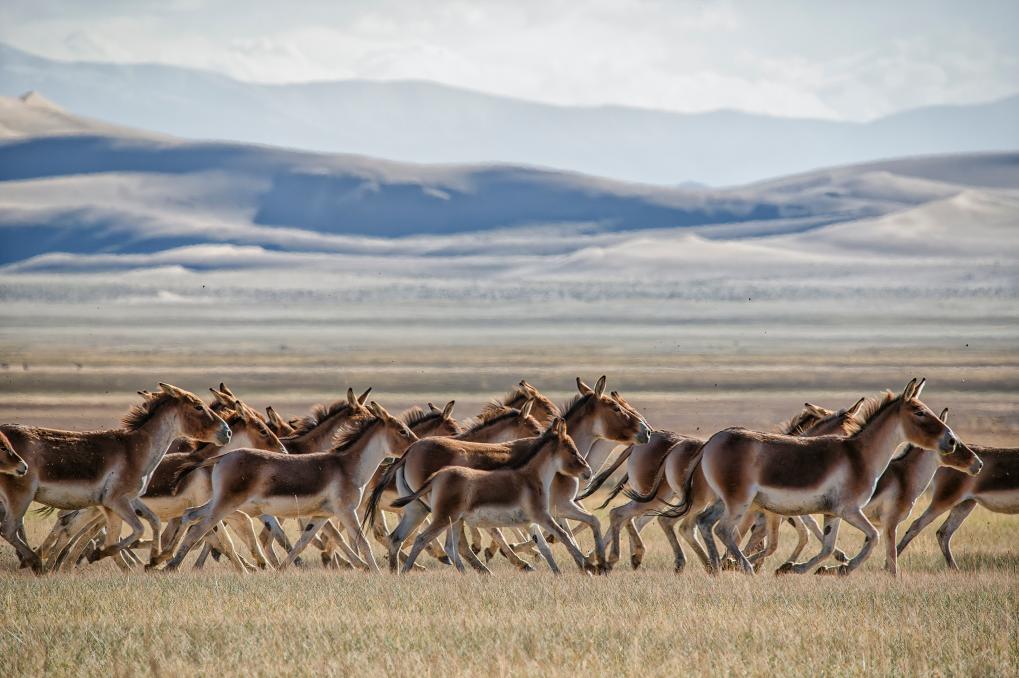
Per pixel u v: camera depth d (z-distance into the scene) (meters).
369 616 51.09
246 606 53.34
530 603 55.19
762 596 57.03
